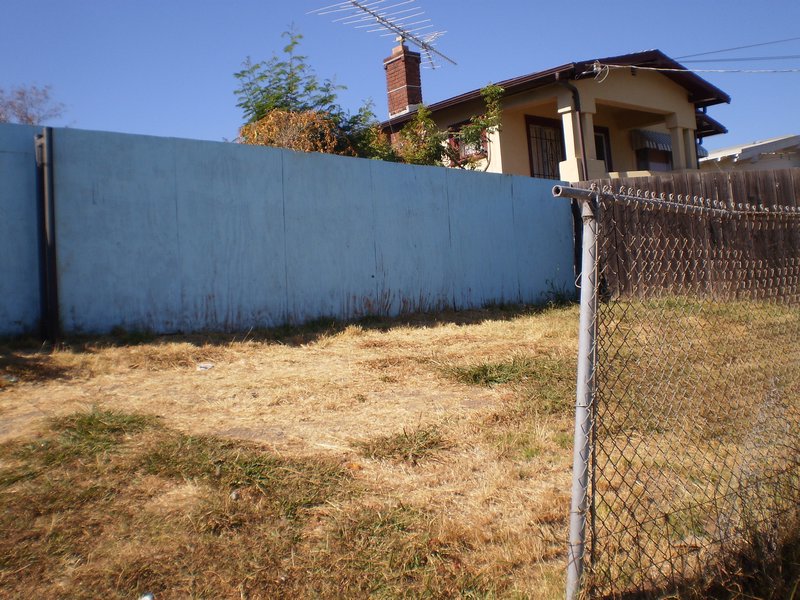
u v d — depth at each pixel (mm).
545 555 3303
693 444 4180
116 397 5496
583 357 2680
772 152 21094
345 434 4828
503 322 9633
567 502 3820
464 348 7820
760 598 3045
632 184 11508
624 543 3268
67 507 3473
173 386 5934
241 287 8484
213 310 8242
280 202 8875
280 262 8844
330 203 9398
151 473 3908
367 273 9773
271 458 4230
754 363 3928
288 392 5855
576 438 2686
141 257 7742
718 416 4086
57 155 7211
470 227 11195
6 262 7109
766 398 3900
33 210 7293
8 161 7172
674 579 3012
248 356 7172
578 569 2688
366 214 9805
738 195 11086
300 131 12211
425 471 4230
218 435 4676
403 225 10258
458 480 4117
